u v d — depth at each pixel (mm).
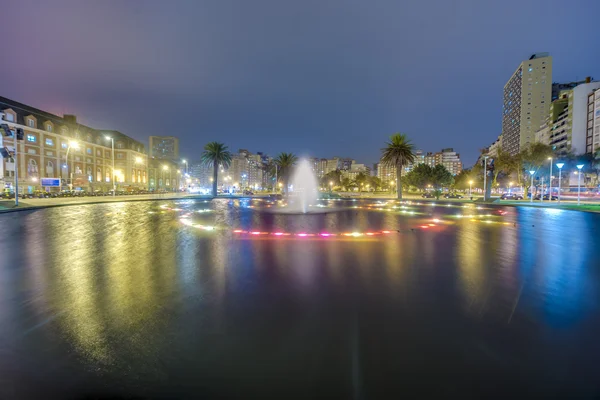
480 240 11438
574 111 86188
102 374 3164
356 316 4512
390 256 8555
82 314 4578
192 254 8789
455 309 4785
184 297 5301
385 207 33656
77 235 12336
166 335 3951
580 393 2879
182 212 24594
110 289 5711
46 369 3250
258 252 9086
